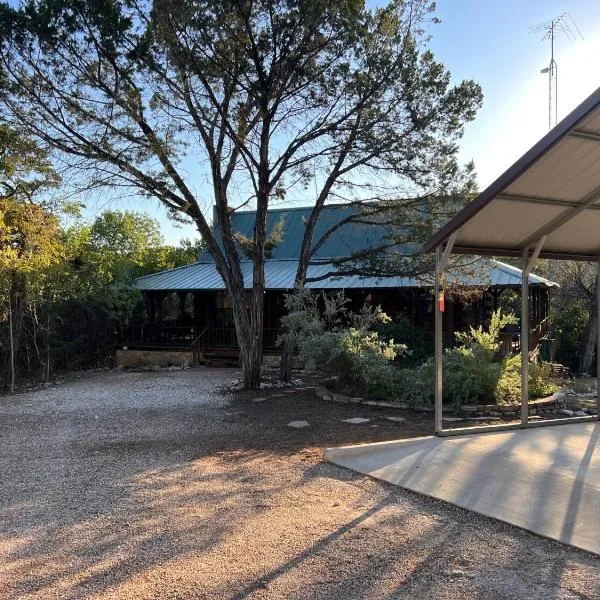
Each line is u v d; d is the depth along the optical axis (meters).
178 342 23.09
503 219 7.39
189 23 10.70
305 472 6.50
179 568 3.98
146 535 4.62
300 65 11.78
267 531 4.65
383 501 5.39
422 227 13.38
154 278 24.56
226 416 10.52
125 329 23.72
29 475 6.68
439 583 3.68
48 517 5.13
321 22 11.20
